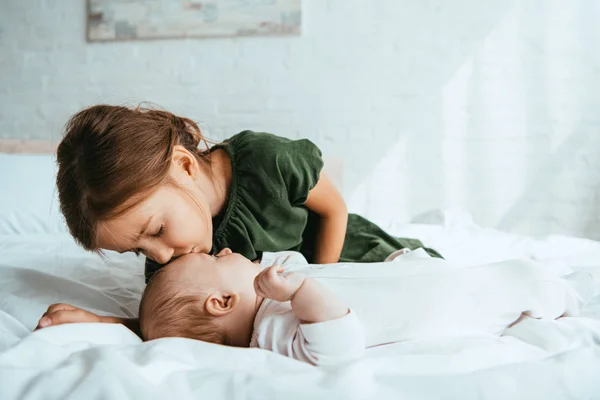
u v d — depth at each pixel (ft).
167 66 8.50
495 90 8.10
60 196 2.91
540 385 2.02
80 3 8.59
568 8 7.93
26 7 8.69
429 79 8.16
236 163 3.57
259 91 8.39
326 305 2.35
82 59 8.64
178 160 3.03
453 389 1.96
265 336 2.53
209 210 3.12
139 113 3.06
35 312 3.15
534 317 2.82
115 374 1.88
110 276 4.01
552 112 8.05
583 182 8.06
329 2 8.21
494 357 2.27
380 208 8.36
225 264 2.82
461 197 8.25
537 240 5.81
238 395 1.89
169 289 2.76
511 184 8.16
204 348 2.26
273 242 3.59
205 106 8.48
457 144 8.20
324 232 3.95
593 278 3.46
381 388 1.96
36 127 8.77
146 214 2.71
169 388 1.90
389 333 2.60
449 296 2.69
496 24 8.04
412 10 8.13
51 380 1.88
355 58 8.24
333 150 8.36
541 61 8.02
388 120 8.25
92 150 2.75
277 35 8.28
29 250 4.94
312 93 8.33
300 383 1.94
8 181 6.03
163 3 8.38
